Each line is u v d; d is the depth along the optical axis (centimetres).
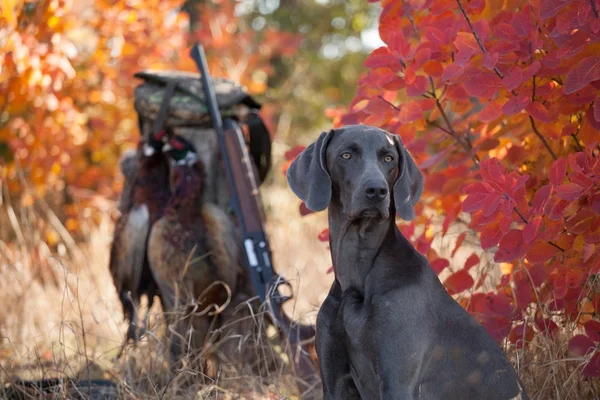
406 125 556
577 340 487
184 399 567
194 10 1408
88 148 1063
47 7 770
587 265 490
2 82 795
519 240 485
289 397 559
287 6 1680
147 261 668
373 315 423
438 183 559
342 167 436
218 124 647
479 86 494
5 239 947
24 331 712
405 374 418
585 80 461
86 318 742
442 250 624
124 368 603
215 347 591
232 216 668
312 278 883
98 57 985
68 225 1006
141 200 660
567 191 458
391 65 534
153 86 677
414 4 535
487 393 434
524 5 516
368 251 440
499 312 507
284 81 1606
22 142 895
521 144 561
